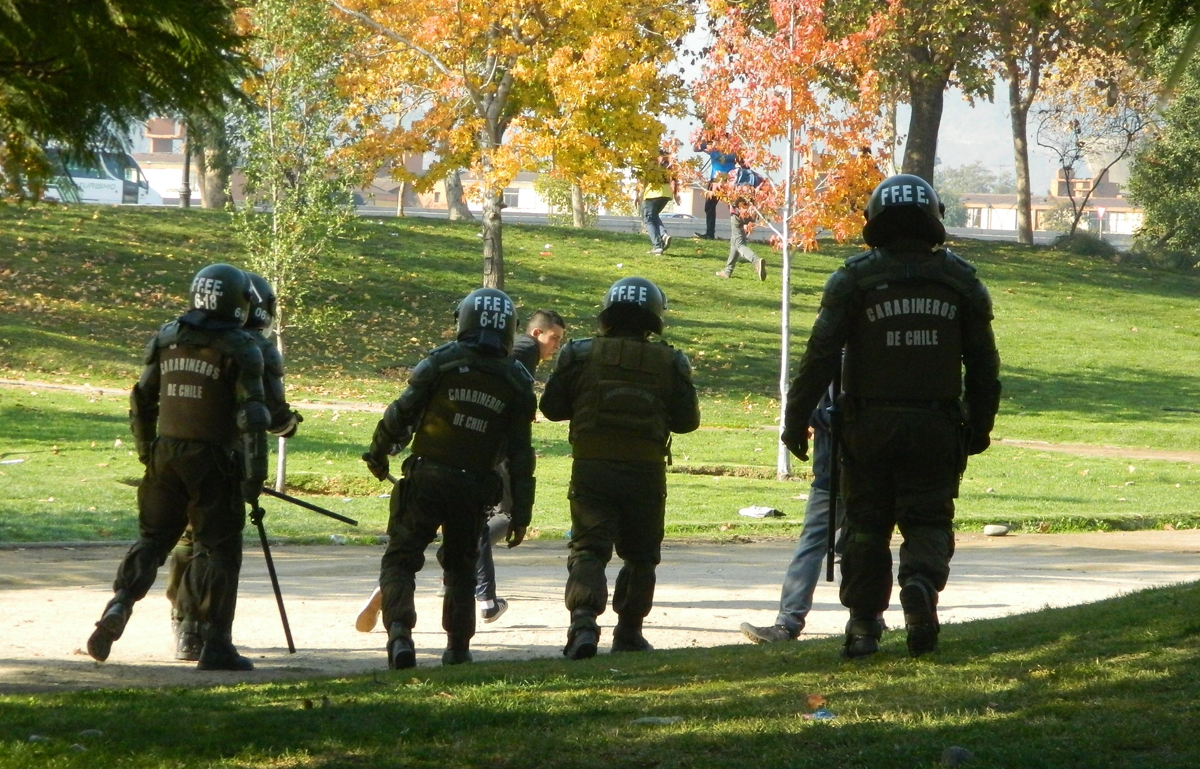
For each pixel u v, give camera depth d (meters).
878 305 15.65
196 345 19.72
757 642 21.80
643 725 13.39
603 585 20.39
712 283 109.50
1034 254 137.00
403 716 14.16
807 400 16.09
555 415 21.22
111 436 54.91
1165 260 138.88
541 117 72.12
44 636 22.41
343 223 49.94
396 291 97.88
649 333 21.59
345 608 26.47
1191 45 7.32
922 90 128.88
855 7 101.94
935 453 15.65
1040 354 98.88
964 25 109.25
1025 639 16.39
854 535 16.25
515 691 15.59
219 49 12.00
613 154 69.19
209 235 105.12
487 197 77.88
